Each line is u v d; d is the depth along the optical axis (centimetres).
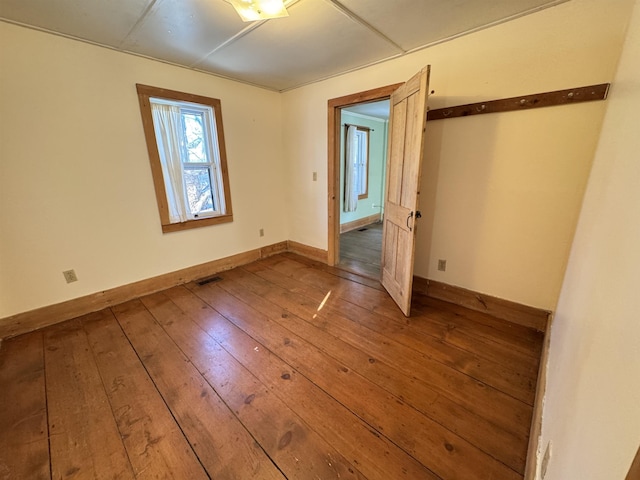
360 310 253
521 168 207
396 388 164
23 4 172
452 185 242
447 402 154
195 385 169
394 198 267
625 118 92
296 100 359
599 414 51
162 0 170
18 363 188
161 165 282
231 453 129
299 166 378
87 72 228
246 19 169
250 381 171
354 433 137
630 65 104
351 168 525
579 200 189
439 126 239
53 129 218
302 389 165
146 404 155
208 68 286
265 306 262
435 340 207
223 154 329
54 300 234
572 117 183
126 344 207
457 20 196
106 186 250
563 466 67
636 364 38
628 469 34
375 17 192
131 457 128
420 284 280
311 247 394
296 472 121
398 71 259
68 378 175
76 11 181
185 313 250
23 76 202
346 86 304
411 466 122
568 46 177
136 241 274
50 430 141
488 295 240
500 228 224
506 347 198
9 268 212
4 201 205
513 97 201
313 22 197
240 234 364
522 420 143
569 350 97
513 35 195
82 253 244
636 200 56
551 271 207
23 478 120
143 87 257
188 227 311
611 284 62
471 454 127
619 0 159
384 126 624
